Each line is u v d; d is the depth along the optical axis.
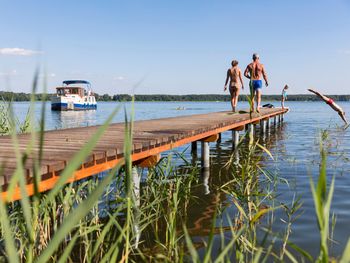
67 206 3.71
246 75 13.71
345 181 7.53
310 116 39.31
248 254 3.79
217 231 4.71
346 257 1.17
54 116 40.16
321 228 1.23
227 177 8.28
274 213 5.39
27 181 3.29
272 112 19.02
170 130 7.75
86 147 0.89
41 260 0.78
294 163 9.76
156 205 5.19
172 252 3.66
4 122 7.73
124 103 1.53
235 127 12.84
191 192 6.86
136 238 4.16
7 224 0.89
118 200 4.10
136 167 5.53
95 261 3.70
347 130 19.23
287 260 3.75
